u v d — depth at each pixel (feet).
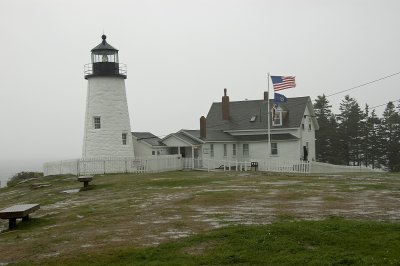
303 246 35.14
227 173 116.88
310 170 130.82
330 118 270.05
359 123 266.16
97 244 39.01
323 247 34.76
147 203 63.46
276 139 165.17
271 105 179.42
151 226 45.44
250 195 65.46
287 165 136.77
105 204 66.54
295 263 31.60
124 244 38.42
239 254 33.78
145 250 35.88
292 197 62.54
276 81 132.36
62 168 130.52
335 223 41.01
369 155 267.80
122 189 85.05
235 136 175.42
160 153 155.02
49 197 82.58
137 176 108.99
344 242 35.63
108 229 45.47
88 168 123.75
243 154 172.35
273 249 34.55
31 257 36.22
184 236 40.11
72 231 46.01
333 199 59.82
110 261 34.01
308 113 179.11
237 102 190.49
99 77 137.39
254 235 38.09
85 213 58.70
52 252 37.42
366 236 36.94
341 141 258.98
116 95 138.72
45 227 50.75
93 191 85.46
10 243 41.81
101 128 136.87
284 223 41.88
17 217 51.08
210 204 58.59
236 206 55.98
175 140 155.84
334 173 124.26
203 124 157.07
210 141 156.25
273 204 56.65
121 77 140.05
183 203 60.80
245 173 116.67
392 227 39.19
